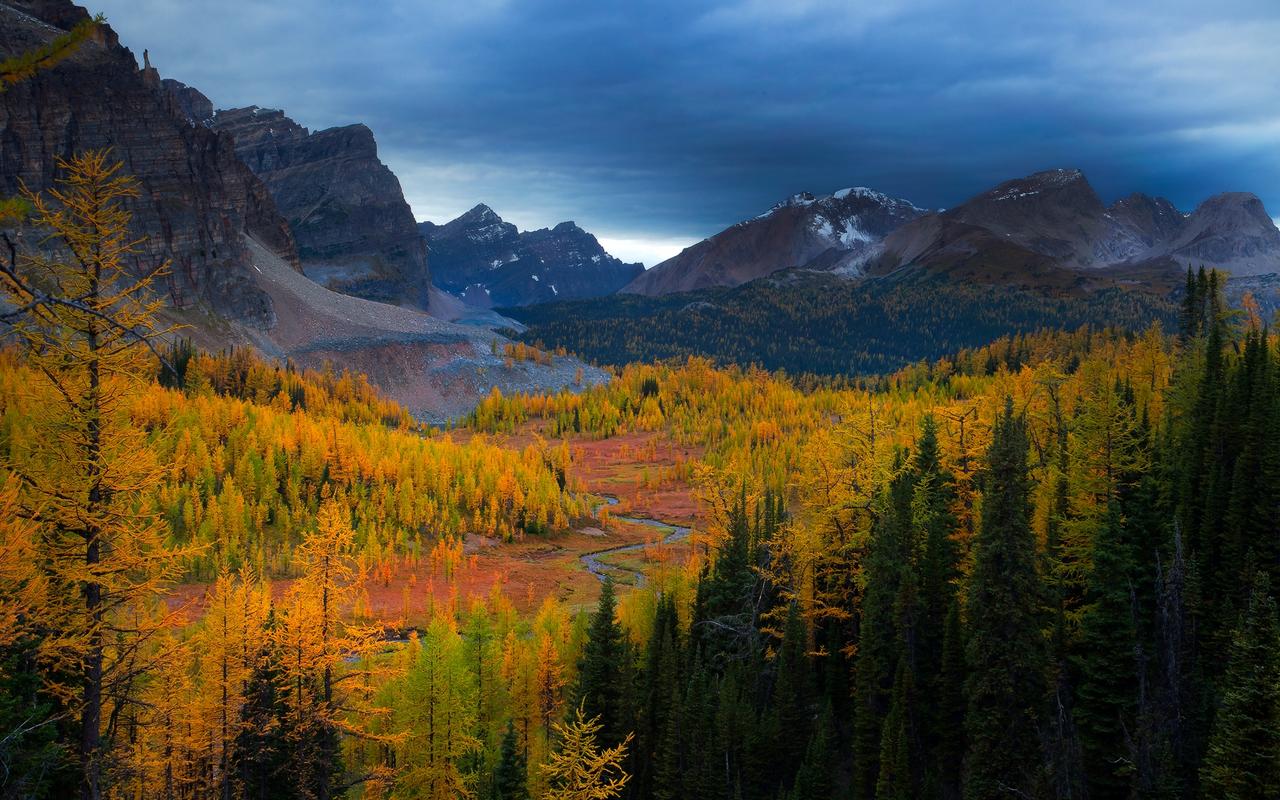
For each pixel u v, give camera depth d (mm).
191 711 38812
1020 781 40125
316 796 41250
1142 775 37312
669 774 52969
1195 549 50875
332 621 40688
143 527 28109
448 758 51312
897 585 51906
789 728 52906
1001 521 40781
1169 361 114125
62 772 30141
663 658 58781
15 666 27812
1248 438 54344
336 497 152375
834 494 58969
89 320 24953
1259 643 34188
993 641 40406
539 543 160250
